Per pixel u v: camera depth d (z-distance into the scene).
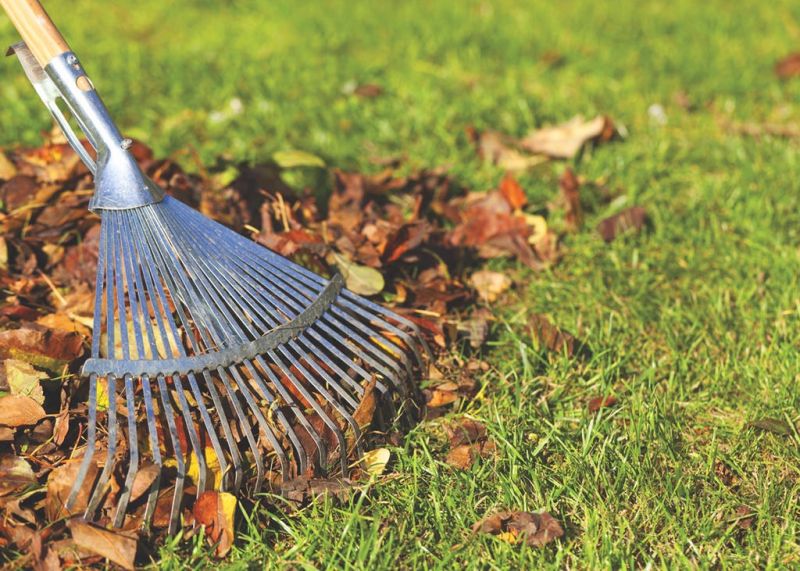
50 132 2.01
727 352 1.69
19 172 1.82
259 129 2.21
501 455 1.54
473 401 1.61
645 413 1.58
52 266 1.73
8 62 2.43
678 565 1.40
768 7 2.85
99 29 2.68
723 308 1.78
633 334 1.74
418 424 1.57
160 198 1.51
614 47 2.61
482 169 2.12
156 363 1.45
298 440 1.47
